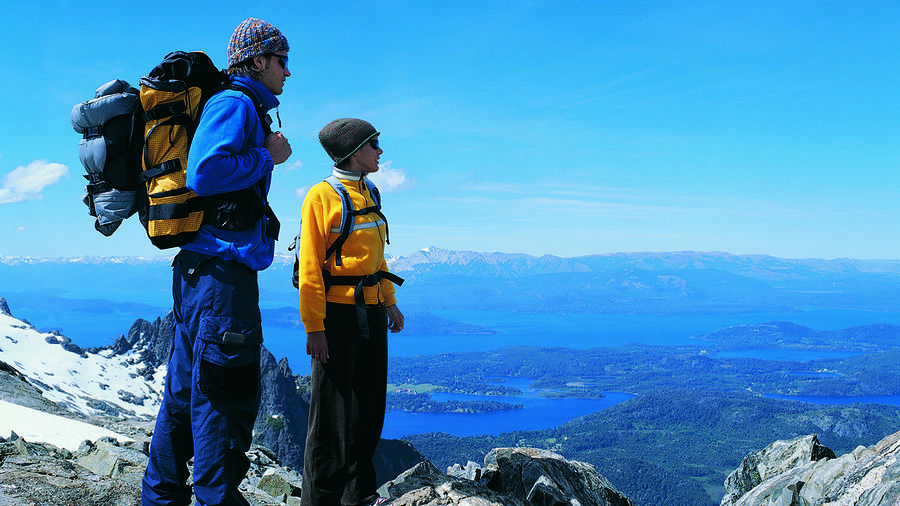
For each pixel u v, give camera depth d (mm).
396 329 5086
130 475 5820
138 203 3646
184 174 3529
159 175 3498
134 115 3543
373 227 4625
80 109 3479
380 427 5004
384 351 4883
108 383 114312
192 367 3670
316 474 4523
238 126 3514
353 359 4574
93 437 8125
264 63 3846
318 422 4520
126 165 3549
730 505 7852
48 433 7797
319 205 4477
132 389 117438
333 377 4508
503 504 4836
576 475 5949
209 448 3531
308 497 4547
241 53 3779
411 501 4637
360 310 4473
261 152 3625
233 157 3447
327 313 4543
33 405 12461
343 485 4594
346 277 4535
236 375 3531
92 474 5129
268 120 3945
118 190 3594
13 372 15117
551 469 5742
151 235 3523
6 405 8625
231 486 3543
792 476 6445
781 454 7441
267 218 3875
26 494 4379
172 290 3816
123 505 4652
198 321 3561
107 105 3453
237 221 3541
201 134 3441
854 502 5234
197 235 3604
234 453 3584
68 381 105750
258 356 3711
